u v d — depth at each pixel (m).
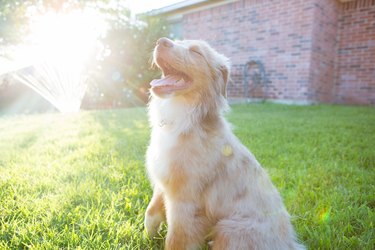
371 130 2.18
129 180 1.20
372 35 3.99
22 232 0.82
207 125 0.85
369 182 1.22
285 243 0.78
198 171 0.78
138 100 4.79
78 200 1.03
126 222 0.90
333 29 4.18
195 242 0.79
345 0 4.11
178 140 0.82
